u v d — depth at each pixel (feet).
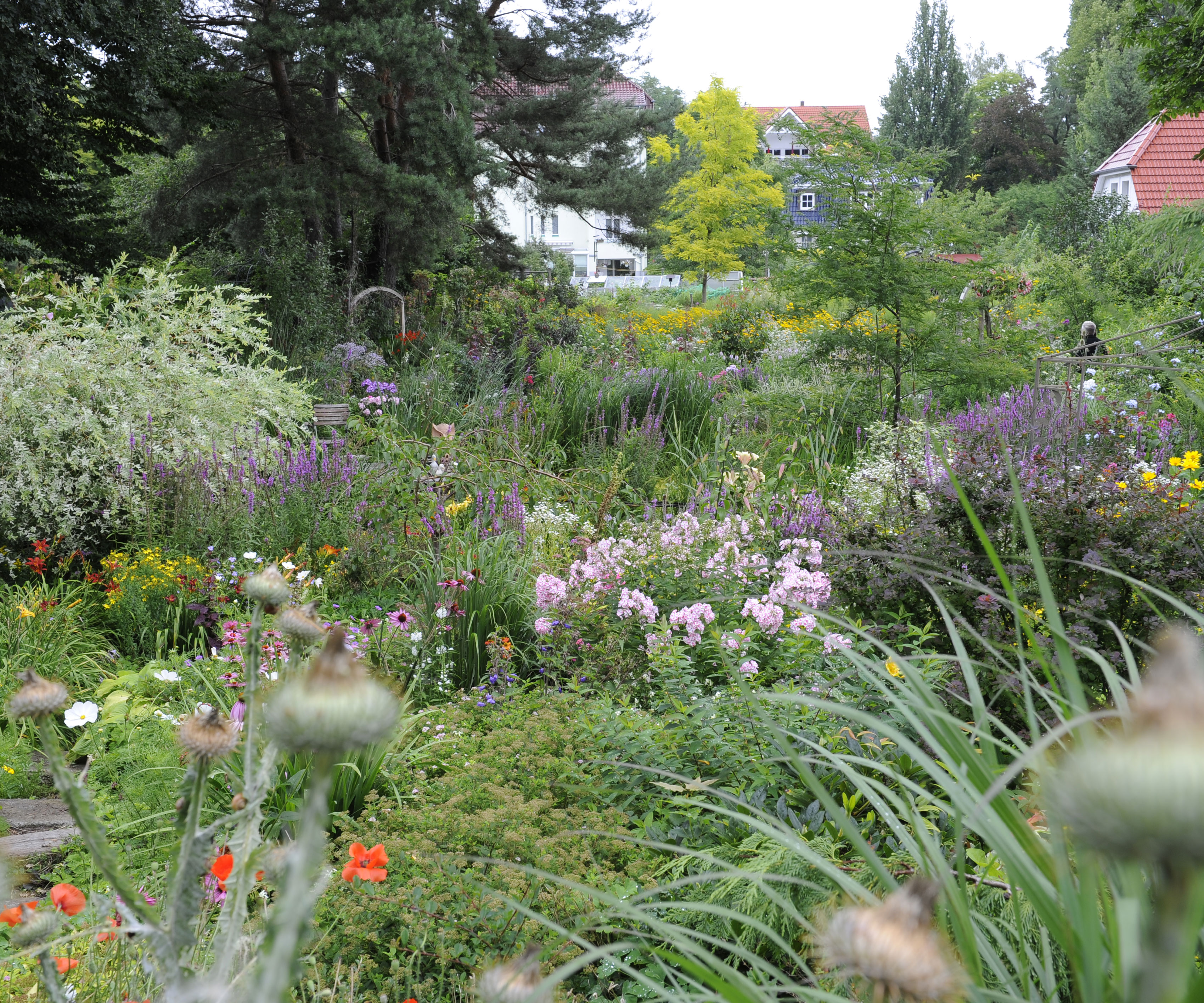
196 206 51.67
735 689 12.12
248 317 29.76
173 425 25.32
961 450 17.10
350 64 46.70
